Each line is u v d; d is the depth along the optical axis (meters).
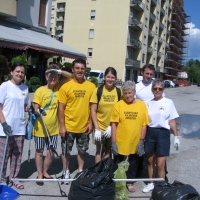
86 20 43.22
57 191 4.05
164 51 62.19
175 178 4.86
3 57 15.49
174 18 72.56
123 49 41.19
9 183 4.13
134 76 46.12
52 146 4.22
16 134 3.92
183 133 8.76
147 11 46.50
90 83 4.32
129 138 3.96
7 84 3.81
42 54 21.05
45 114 3.97
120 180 3.49
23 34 18.12
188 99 23.19
